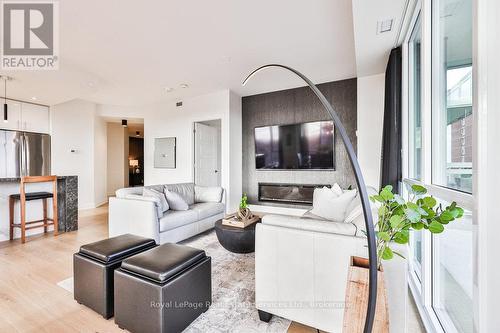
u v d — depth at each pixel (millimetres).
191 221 3229
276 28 2617
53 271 2291
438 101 1532
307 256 1386
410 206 916
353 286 1039
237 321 1573
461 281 1562
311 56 3318
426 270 1622
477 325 777
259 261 1537
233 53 3209
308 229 1430
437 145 1526
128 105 6066
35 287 1994
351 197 2568
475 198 797
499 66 701
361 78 3574
